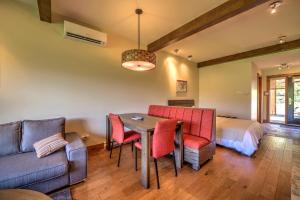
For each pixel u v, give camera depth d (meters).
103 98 3.23
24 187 1.50
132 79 3.75
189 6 2.33
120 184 1.95
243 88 4.77
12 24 2.24
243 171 2.26
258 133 3.17
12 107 2.24
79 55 2.88
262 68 6.26
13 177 1.43
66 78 2.74
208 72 5.69
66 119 2.75
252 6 2.03
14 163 1.65
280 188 1.84
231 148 3.15
